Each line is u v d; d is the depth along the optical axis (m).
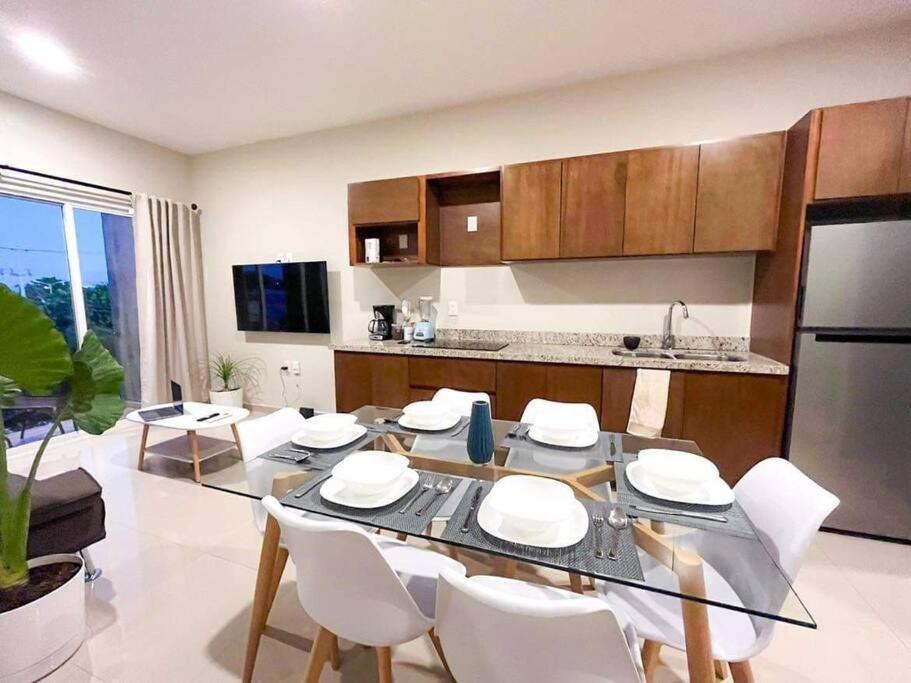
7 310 1.18
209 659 1.47
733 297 2.81
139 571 1.93
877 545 2.06
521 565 1.94
